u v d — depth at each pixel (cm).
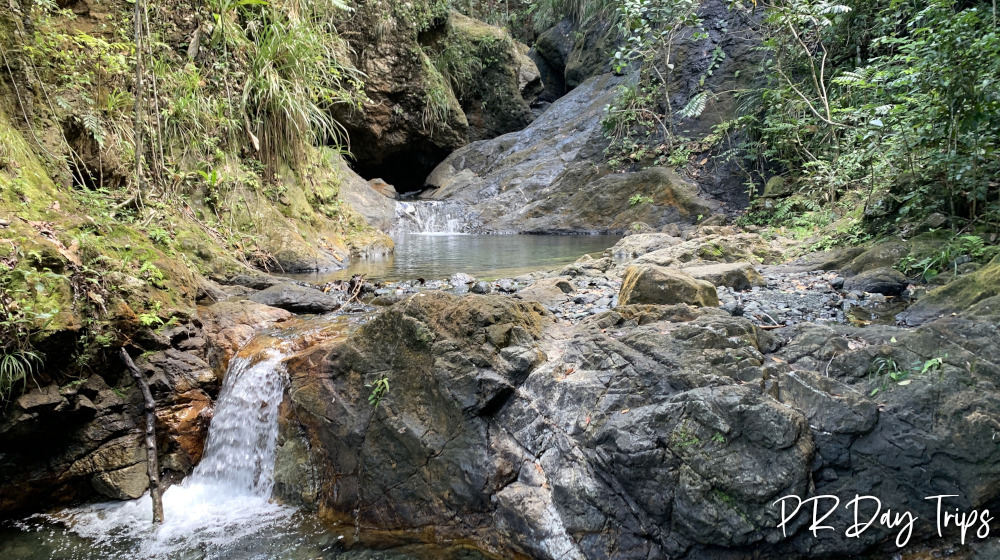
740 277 498
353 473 342
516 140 1524
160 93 626
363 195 1188
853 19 845
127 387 371
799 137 908
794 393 284
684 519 265
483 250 870
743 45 1191
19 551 311
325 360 369
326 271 673
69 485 355
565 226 1180
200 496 367
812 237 676
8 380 321
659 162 1195
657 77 1279
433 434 323
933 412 262
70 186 495
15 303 323
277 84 747
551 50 1922
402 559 297
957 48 434
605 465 283
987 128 445
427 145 1582
